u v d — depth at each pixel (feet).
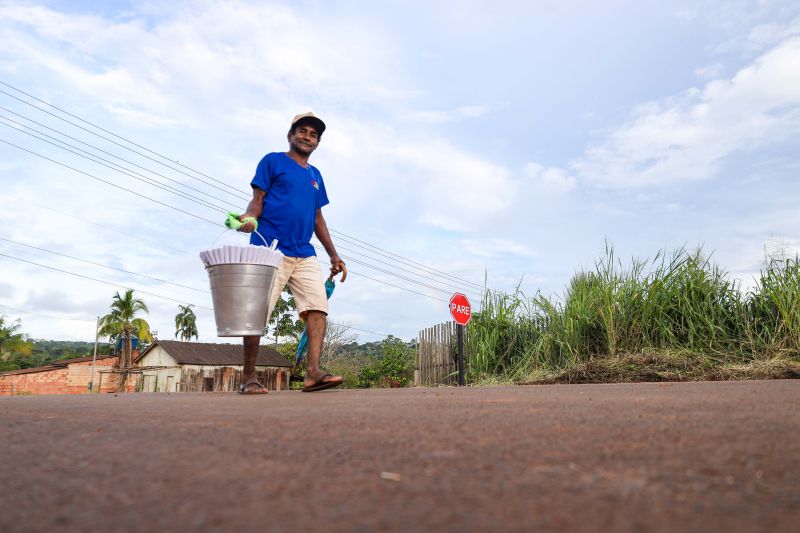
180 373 110.01
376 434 4.15
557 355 22.74
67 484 2.61
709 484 2.44
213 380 100.27
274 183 12.03
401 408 6.24
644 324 20.53
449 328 29.30
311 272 12.00
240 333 10.48
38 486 2.57
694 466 2.81
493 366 24.81
